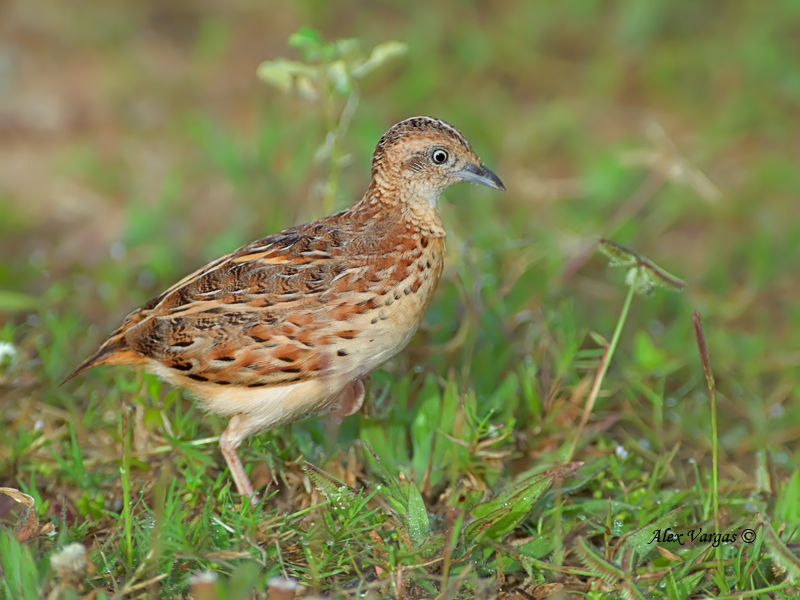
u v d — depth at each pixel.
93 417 9.59
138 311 8.60
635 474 9.13
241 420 8.42
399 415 9.34
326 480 7.78
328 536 7.62
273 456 8.77
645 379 10.86
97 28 18.83
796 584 7.22
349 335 8.15
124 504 7.69
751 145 16.84
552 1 20.20
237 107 17.09
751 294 12.85
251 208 14.19
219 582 6.66
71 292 12.30
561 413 9.72
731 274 13.66
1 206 14.05
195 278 8.49
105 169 15.33
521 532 8.39
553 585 7.41
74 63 17.83
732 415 10.77
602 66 18.56
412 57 18.12
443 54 18.66
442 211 12.27
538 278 12.04
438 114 16.61
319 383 8.27
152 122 16.62
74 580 6.67
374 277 8.23
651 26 19.39
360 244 8.35
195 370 8.23
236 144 15.54
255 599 7.05
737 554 7.68
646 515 8.38
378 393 9.54
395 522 7.63
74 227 14.16
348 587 7.55
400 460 9.04
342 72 10.55
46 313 11.15
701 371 11.20
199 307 8.23
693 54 18.91
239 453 8.93
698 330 7.79
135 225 13.53
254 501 8.36
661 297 12.61
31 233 13.96
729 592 7.38
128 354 8.44
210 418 9.26
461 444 8.69
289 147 15.41
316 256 8.27
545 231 13.36
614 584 7.34
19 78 17.14
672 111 17.61
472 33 19.11
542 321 10.79
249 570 6.81
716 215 14.97
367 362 8.36
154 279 12.55
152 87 17.45
